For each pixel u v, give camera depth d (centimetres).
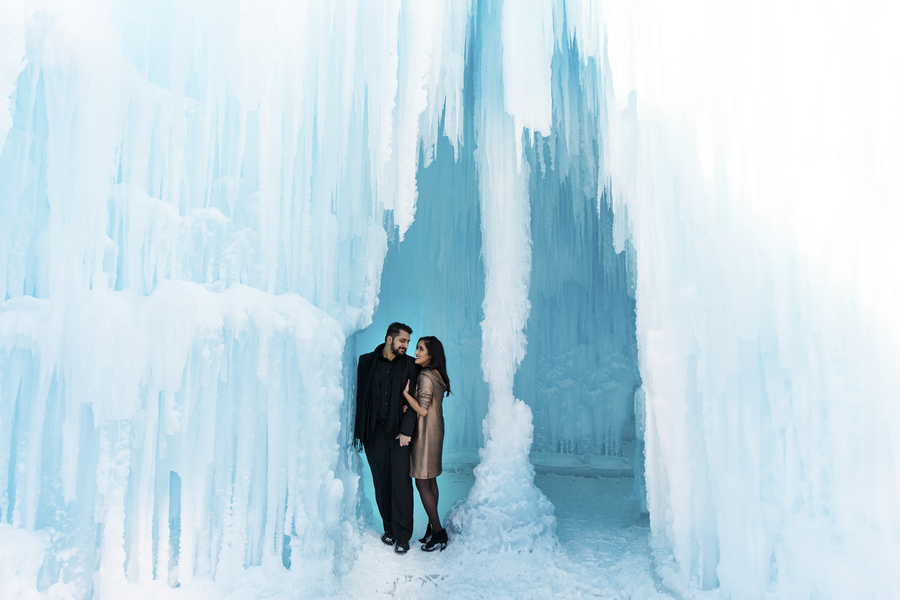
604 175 311
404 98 273
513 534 288
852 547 184
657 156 249
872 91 192
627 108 269
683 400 238
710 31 229
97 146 180
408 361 302
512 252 320
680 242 244
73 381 170
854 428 190
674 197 245
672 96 239
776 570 206
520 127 289
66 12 174
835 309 195
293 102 235
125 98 191
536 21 285
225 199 230
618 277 541
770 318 212
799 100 206
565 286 571
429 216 513
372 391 299
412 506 293
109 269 192
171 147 208
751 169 215
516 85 283
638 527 330
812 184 201
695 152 232
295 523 218
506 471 309
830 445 196
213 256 221
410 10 265
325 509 232
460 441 561
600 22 282
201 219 217
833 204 196
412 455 296
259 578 202
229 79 220
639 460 370
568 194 528
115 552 178
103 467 176
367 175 296
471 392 558
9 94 160
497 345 321
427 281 543
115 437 180
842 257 194
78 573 174
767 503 210
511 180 317
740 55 220
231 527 202
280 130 232
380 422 295
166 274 206
